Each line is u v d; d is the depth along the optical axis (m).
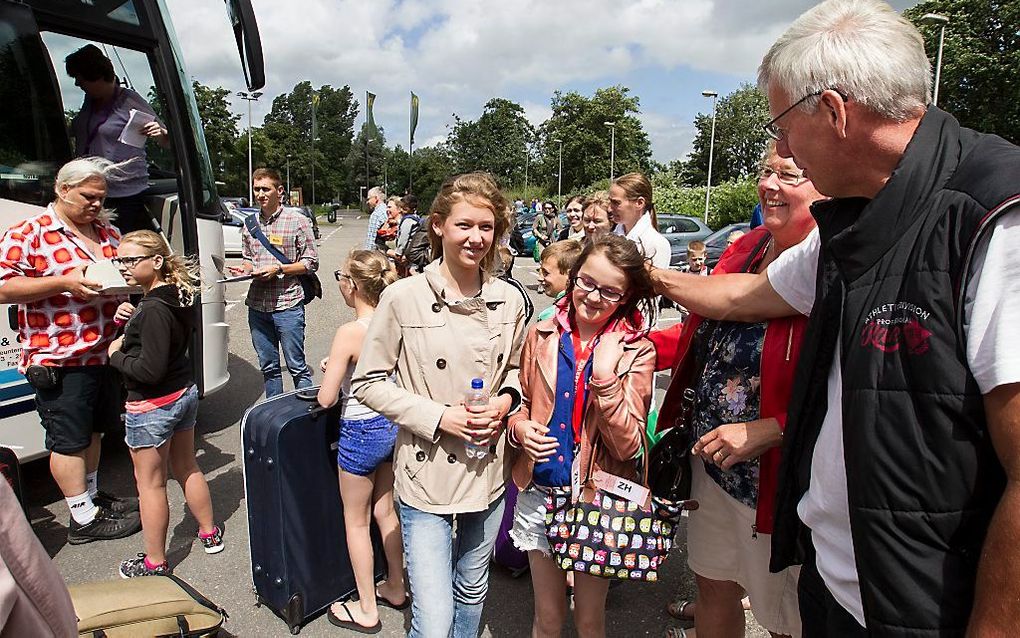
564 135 82.31
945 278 1.10
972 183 1.10
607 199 4.34
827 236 1.42
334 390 2.63
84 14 3.88
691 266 7.22
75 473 3.43
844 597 1.38
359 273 2.68
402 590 2.95
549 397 2.10
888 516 1.17
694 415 2.14
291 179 89.12
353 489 2.66
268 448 2.64
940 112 1.21
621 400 1.97
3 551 1.05
